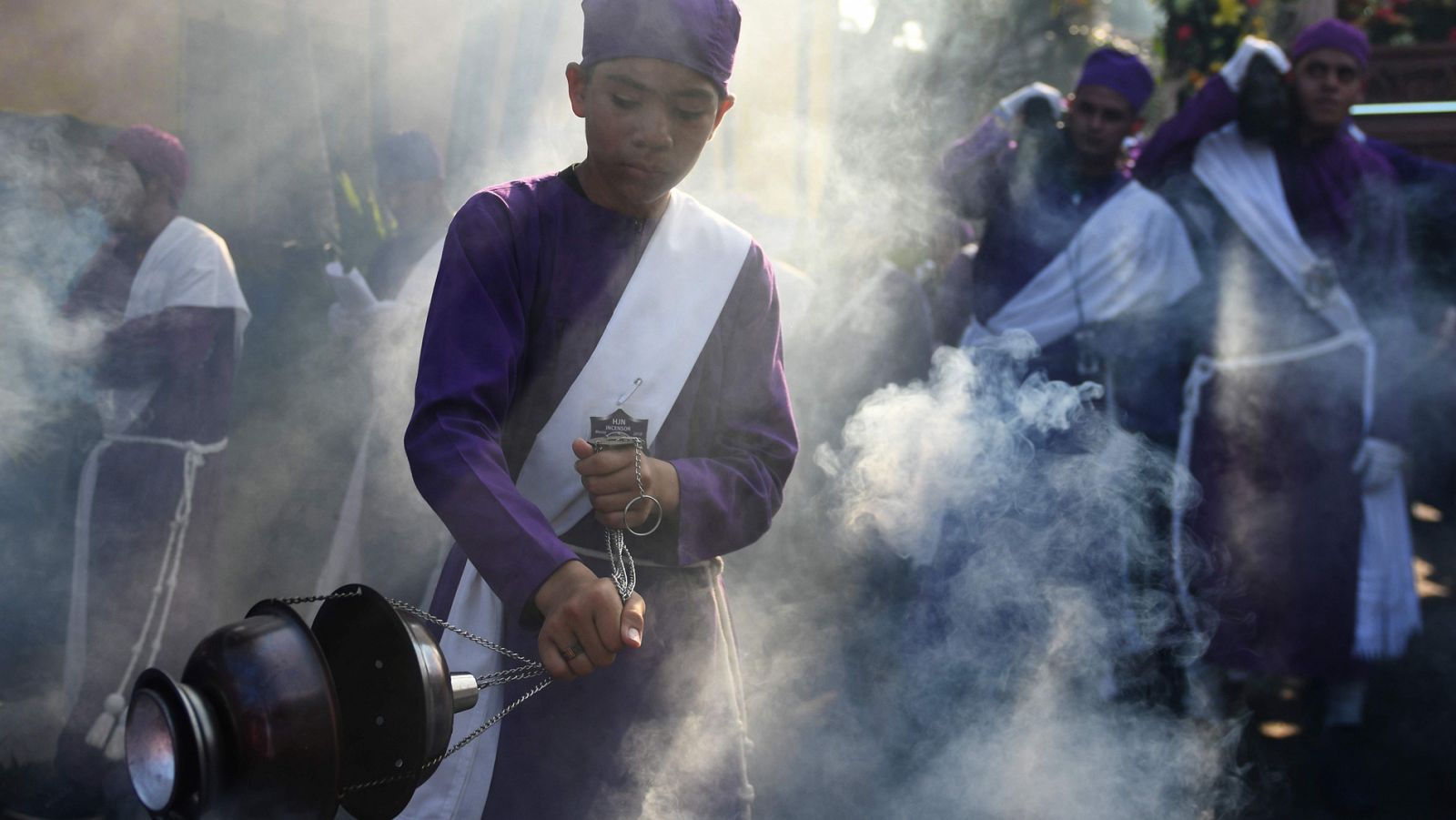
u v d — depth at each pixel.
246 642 1.03
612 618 1.20
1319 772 2.99
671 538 1.43
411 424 1.34
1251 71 3.17
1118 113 3.23
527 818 1.46
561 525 1.46
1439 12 5.11
